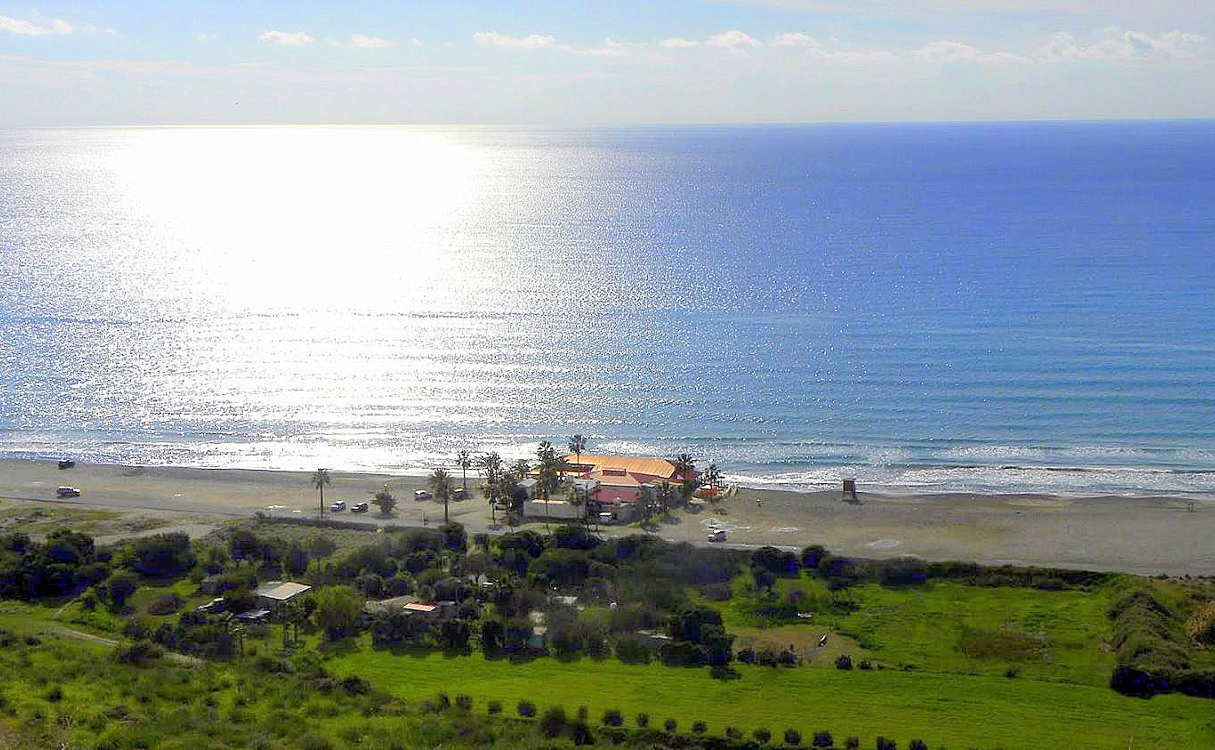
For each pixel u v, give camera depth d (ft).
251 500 453.17
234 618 328.08
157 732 225.97
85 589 352.69
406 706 267.18
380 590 350.84
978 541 400.88
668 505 435.12
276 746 225.15
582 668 299.17
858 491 456.45
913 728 264.11
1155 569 372.99
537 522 425.28
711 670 297.94
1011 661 305.32
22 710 233.96
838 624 330.54
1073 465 480.64
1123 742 258.16
